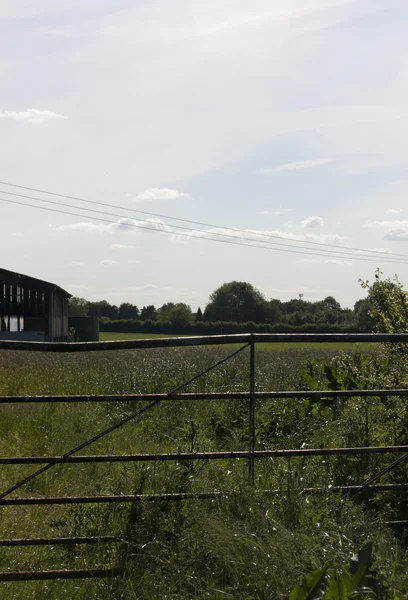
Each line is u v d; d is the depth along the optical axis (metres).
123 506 4.61
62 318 44.16
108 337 69.75
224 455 4.45
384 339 4.61
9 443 7.89
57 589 3.90
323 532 3.95
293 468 5.41
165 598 3.57
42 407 9.50
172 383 11.18
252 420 4.48
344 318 81.88
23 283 36.38
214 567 3.91
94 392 11.80
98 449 7.57
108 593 3.80
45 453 7.45
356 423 6.20
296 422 7.50
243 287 84.62
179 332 79.94
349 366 7.53
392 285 7.45
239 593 3.54
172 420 9.05
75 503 4.59
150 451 7.29
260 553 3.80
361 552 3.54
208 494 4.44
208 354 18.53
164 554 4.04
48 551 4.47
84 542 4.14
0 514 5.11
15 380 13.46
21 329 36.06
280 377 12.40
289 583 3.58
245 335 4.41
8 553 4.41
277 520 4.13
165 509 4.45
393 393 4.66
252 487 4.45
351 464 5.50
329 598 3.20
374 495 5.09
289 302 110.19
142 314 117.12
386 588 3.45
